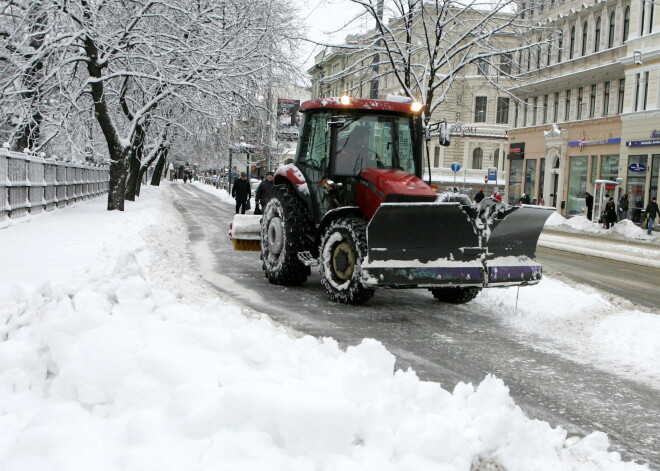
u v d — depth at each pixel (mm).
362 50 16375
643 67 31609
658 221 30438
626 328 7039
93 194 32000
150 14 19703
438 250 7500
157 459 2740
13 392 3723
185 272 9961
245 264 11766
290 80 23562
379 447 2875
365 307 8172
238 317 5000
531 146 43375
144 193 40344
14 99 19109
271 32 22062
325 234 8508
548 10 40781
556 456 3326
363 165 8906
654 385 5320
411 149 9273
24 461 2871
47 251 10758
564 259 15523
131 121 23766
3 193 15031
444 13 15156
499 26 15977
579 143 37312
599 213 31625
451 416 3381
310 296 8750
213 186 70812
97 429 3168
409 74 15570
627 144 32500
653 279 12438
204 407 2988
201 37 20281
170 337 3912
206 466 2686
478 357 6004
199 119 25141
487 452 3131
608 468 3332
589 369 5730
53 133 20797
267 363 3723
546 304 8336
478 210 7512
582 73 36594
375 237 7473
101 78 19953
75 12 18797
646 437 4203
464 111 55906
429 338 6676
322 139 9133
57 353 3744
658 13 30984
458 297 8625
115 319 3951
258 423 2953
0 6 18578
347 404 2932
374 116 9062
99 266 9047
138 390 3342
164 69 20266
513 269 7684
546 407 4699
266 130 25203
